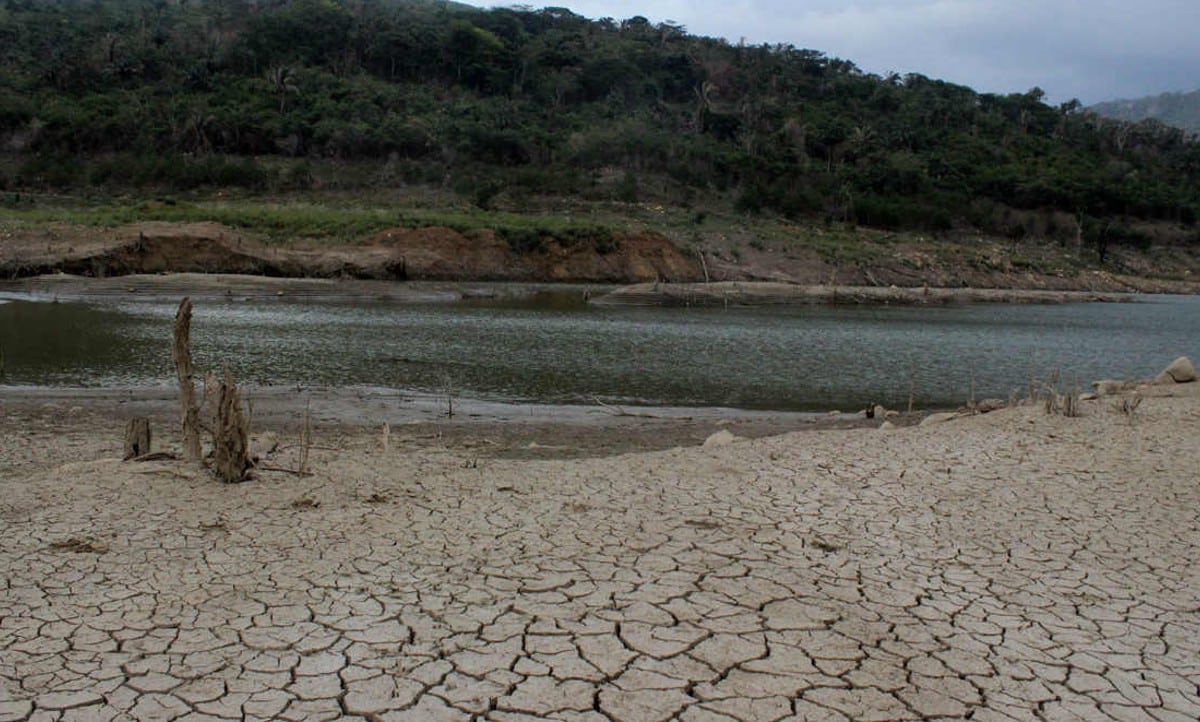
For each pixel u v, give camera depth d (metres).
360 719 3.92
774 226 79.69
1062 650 4.85
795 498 7.88
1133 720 4.14
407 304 41.78
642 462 9.49
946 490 8.31
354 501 7.48
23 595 5.21
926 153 112.12
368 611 5.08
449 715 3.97
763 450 10.24
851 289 59.16
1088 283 81.31
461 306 41.91
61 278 42.59
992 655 4.76
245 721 3.88
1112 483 8.66
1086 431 11.62
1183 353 32.19
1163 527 7.18
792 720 4.01
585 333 31.67
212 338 25.52
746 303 52.94
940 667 4.60
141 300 37.72
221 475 8.01
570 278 61.28
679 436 13.68
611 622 5.00
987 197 103.75
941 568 6.11
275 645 4.61
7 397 15.38
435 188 77.75
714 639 4.82
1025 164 114.12
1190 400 14.72
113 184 70.25
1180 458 9.88
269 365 20.97
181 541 6.26
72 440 11.16
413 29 114.56
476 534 6.58
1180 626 5.21
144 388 16.98
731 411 17.11
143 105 82.94
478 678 4.31
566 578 5.67
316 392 17.23
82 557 5.88
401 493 7.81
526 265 60.78
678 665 4.50
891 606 5.39
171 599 5.20
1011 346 33.22
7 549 6.01
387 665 4.42
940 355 29.05
